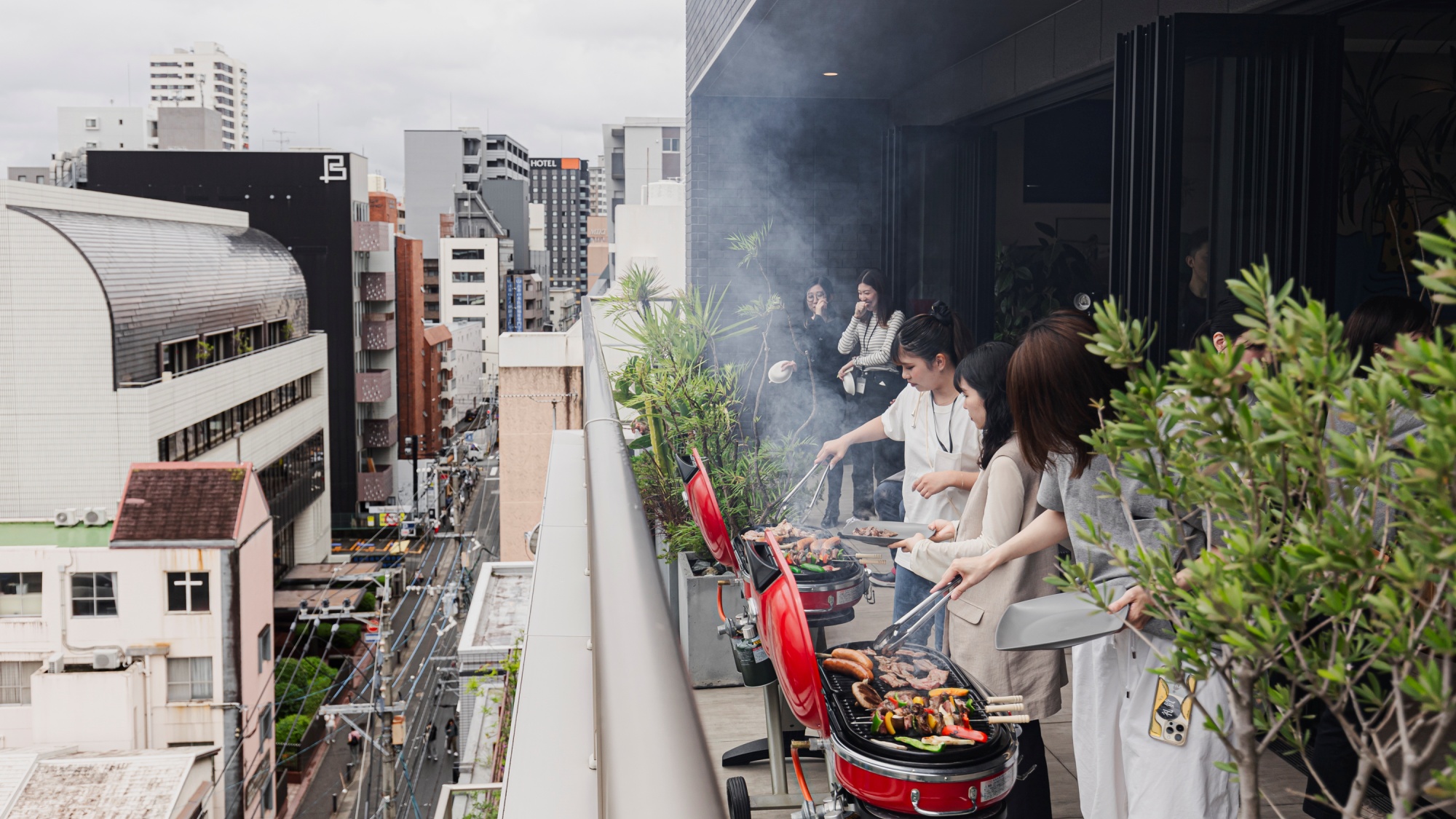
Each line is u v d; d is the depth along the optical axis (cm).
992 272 757
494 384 7931
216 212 3688
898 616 278
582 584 284
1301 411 83
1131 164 402
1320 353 84
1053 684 229
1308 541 85
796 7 558
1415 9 405
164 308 2672
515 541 2075
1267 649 87
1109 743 204
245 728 2012
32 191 2528
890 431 320
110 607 1934
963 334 301
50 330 2398
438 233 10050
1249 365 91
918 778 163
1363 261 577
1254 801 111
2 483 2402
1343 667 88
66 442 2411
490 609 1559
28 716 1888
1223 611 91
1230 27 370
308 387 3950
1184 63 373
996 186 786
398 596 3634
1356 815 97
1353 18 513
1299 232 379
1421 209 573
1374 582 90
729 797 201
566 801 161
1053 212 843
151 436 2462
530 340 2070
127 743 1894
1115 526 183
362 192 4694
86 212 2792
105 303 2409
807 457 345
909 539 232
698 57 802
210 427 2888
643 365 348
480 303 7912
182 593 1955
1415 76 566
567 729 187
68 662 1911
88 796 1544
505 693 823
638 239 1182
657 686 67
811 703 166
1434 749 84
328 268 4472
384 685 1642
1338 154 377
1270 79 384
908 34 630
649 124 3512
